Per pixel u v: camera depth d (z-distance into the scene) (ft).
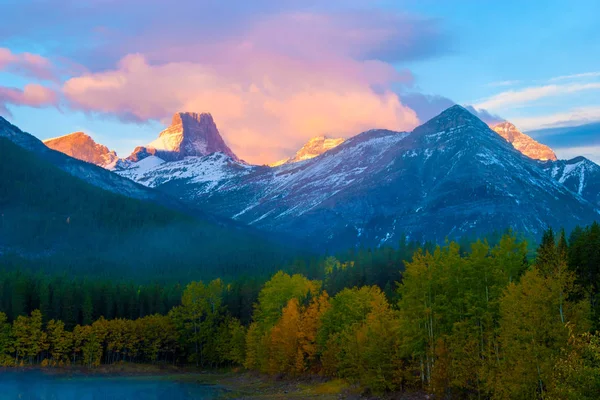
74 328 654.53
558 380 186.91
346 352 379.35
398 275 632.38
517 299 240.12
